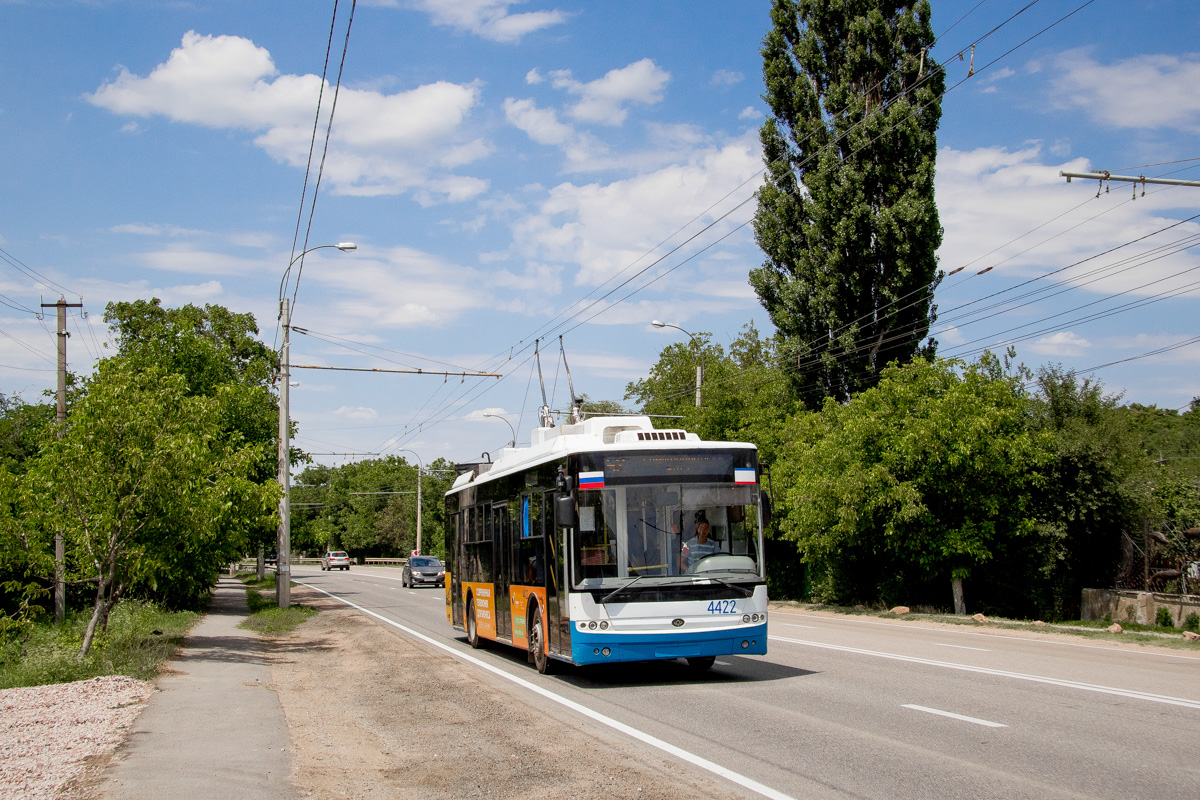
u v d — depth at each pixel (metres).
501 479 15.82
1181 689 11.06
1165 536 22.98
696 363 46.41
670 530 11.88
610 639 11.42
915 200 31.31
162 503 15.00
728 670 13.52
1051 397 24.75
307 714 10.45
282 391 29.06
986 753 7.64
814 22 34.22
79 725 9.09
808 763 7.39
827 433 26.98
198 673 13.54
